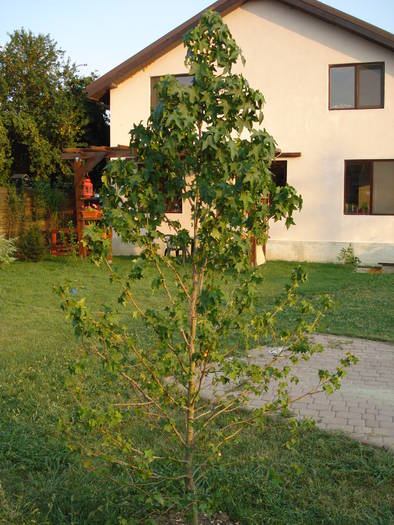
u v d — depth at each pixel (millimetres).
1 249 14664
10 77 23156
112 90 18734
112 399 5461
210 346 3293
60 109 22672
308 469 4203
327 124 17156
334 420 5195
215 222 3381
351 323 9047
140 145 3467
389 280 13438
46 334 8055
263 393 5867
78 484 3986
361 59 16766
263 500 3801
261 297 10891
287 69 17375
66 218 18594
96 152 16203
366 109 16844
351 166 17109
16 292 11289
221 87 3334
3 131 20969
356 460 4320
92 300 10531
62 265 15188
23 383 5953
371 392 5996
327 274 14539
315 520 3590
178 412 5164
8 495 3900
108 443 3504
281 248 17578
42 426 4887
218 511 3723
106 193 3379
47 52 23641
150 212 3373
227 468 4180
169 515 3678
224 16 17797
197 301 3553
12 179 22922
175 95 3369
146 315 3434
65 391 5730
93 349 3504
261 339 7934
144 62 18156
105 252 3322
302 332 3662
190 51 3459
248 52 17641
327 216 17234
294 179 17484
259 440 4672
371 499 3826
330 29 16938
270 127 17625
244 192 3238
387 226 16766
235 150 3295
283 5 17234
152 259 3436
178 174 3451
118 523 3523
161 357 3436
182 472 3684
